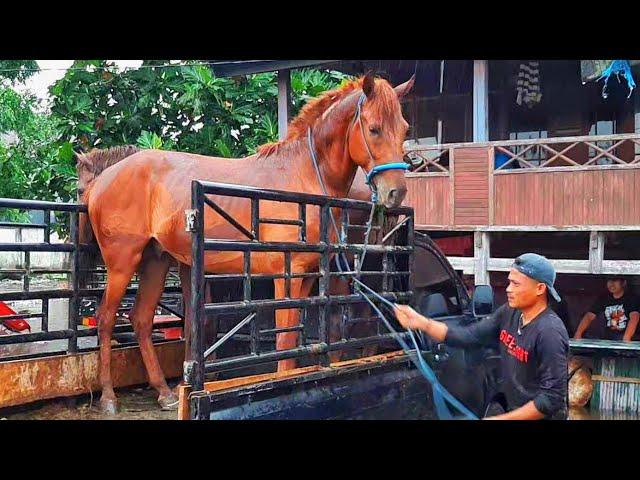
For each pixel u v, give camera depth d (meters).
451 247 9.21
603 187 8.07
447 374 4.68
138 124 12.66
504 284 9.49
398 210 4.94
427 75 10.98
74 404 5.27
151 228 5.25
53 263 16.34
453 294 5.93
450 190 8.85
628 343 7.25
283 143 4.94
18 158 14.13
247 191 3.62
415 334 4.83
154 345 6.00
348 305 4.44
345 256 4.73
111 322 5.31
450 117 11.32
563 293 9.61
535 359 3.13
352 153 4.52
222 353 6.09
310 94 11.98
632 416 7.07
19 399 4.77
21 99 16.59
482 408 4.46
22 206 4.96
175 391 5.64
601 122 11.02
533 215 8.43
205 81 12.13
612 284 8.11
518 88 10.12
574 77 11.07
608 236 9.05
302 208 4.07
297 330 3.98
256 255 4.66
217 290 6.07
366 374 4.30
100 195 5.29
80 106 12.59
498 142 8.59
